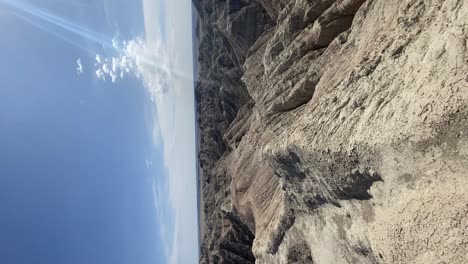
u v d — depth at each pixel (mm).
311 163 7035
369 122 5273
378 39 7105
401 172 4629
